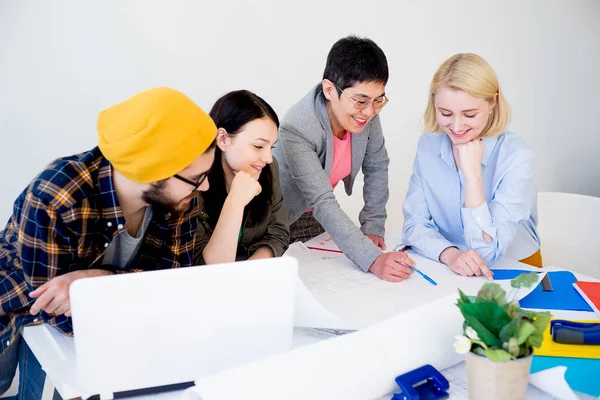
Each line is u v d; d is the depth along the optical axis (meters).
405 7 2.56
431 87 1.67
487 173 1.67
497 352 0.81
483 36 2.84
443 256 1.57
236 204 1.41
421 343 0.94
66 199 1.08
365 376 0.88
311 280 1.45
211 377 0.80
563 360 1.01
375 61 1.55
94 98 1.98
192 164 1.08
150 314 0.87
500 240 1.56
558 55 3.12
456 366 1.00
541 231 2.07
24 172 1.93
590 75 3.30
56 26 1.86
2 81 1.82
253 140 1.43
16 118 1.87
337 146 1.80
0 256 1.21
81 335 0.85
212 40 2.14
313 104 1.68
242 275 0.91
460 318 0.99
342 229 1.57
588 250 2.00
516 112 3.06
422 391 0.90
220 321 0.92
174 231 1.26
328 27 2.39
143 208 1.22
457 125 1.55
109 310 0.85
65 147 1.98
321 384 0.84
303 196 1.69
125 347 0.88
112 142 1.04
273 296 0.94
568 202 2.04
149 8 2.00
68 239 1.11
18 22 1.80
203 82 2.16
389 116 2.67
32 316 1.22
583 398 0.91
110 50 1.96
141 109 1.03
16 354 1.29
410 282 1.43
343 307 1.27
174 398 0.93
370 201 1.96
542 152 3.22
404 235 1.74
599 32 3.24
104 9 1.92
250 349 0.96
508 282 1.43
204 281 0.88
